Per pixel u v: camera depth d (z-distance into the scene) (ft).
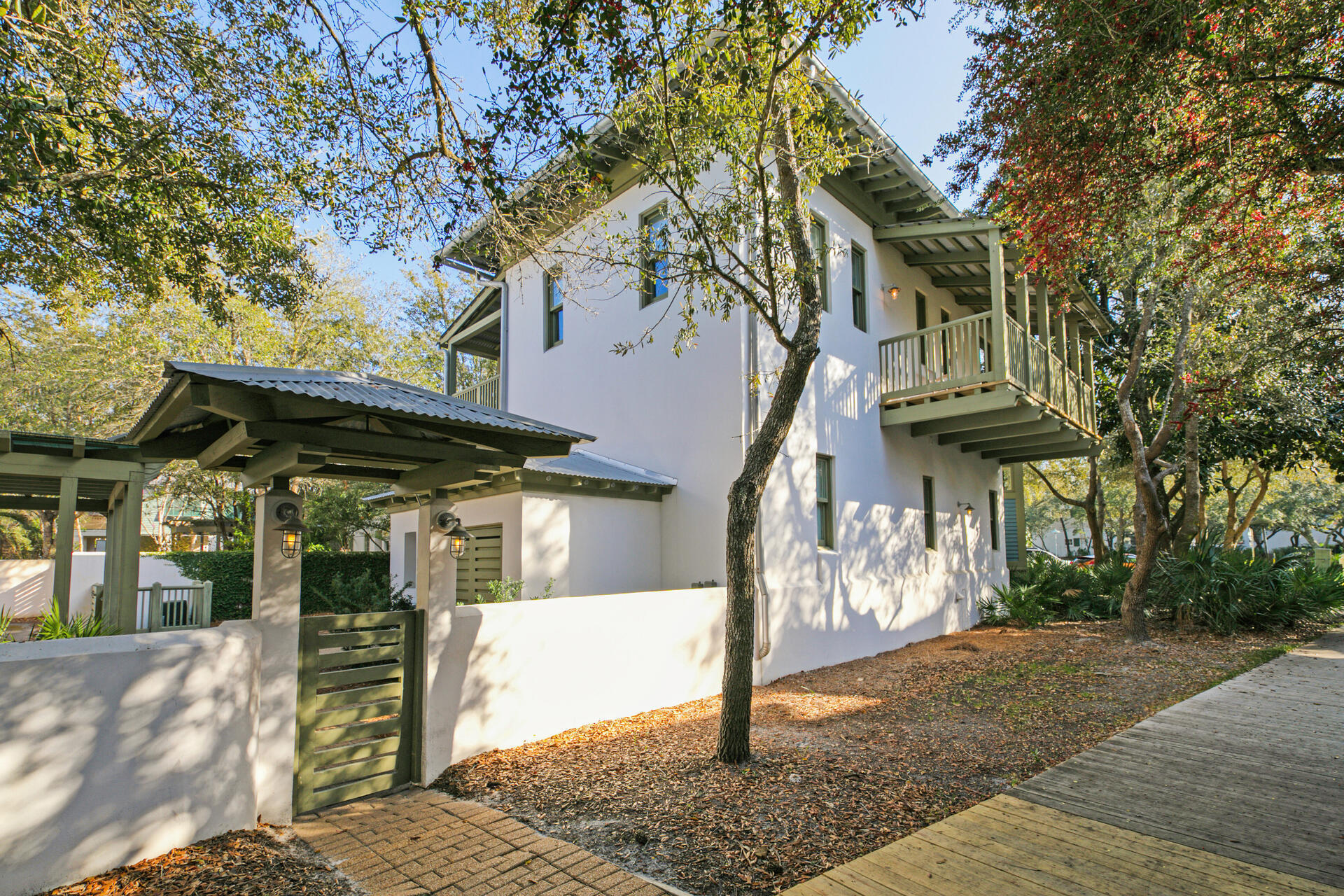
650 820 14.19
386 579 42.37
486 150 17.58
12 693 11.18
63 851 11.53
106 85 19.26
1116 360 55.52
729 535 18.10
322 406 14.23
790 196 19.38
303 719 15.61
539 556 29.43
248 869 12.39
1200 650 32.78
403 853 13.10
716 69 19.71
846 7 15.70
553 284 42.73
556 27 15.57
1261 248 21.77
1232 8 15.29
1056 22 17.38
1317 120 16.48
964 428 38.91
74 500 32.63
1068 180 19.66
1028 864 11.97
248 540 64.90
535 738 20.11
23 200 18.90
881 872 11.76
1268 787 15.46
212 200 22.68
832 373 34.88
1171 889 11.11
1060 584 49.03
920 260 42.60
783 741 19.53
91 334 61.41
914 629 38.99
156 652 12.94
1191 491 48.52
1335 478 55.16
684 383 33.40
